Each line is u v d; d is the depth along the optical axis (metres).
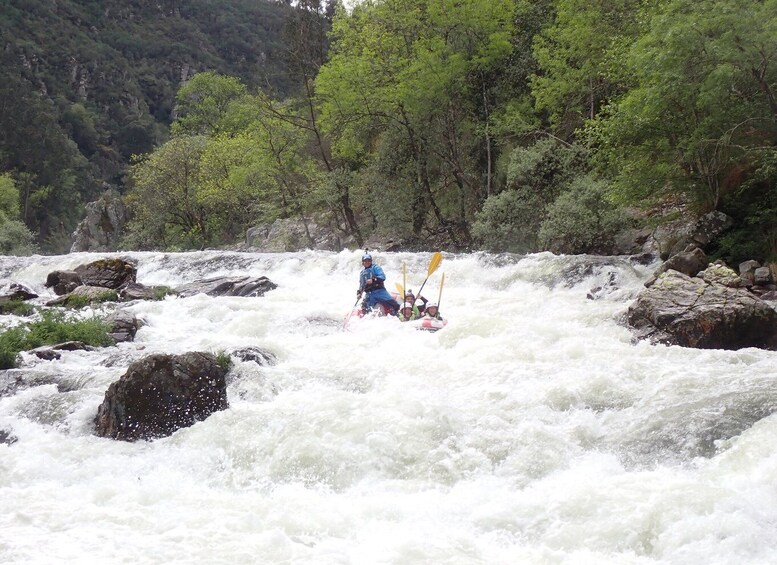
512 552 5.38
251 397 9.20
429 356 10.61
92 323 13.28
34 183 87.81
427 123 30.16
